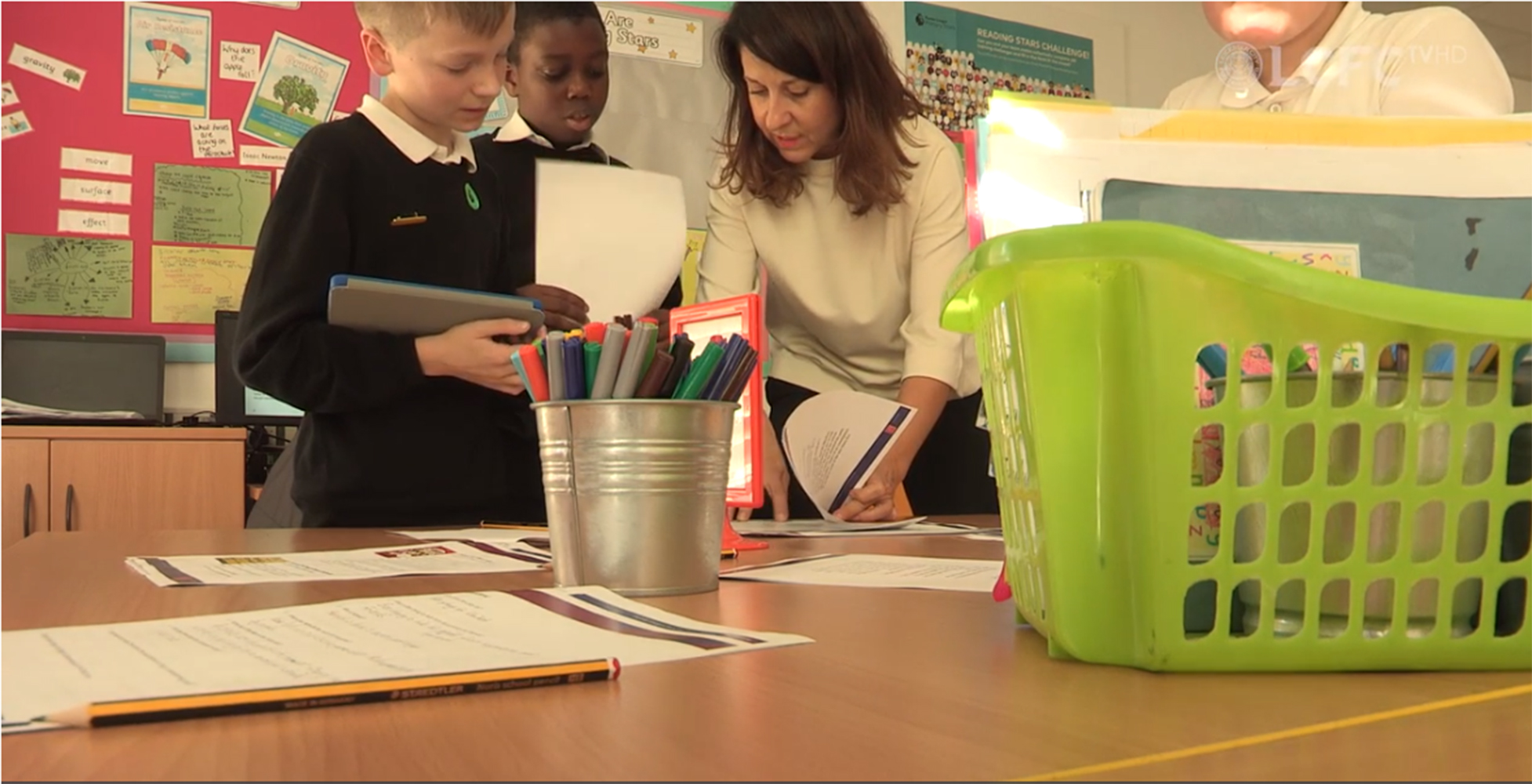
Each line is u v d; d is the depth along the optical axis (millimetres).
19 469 2334
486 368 1230
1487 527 339
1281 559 348
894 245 1577
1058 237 328
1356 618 332
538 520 1440
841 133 1515
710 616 468
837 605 506
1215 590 356
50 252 2746
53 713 263
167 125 2840
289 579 610
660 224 1521
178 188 2854
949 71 3389
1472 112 968
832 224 1585
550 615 431
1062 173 567
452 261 1412
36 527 2346
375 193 1339
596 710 284
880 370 1676
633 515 551
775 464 1247
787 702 293
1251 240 551
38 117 2734
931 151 1581
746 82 1502
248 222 2912
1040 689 311
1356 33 1006
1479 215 551
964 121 3414
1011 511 423
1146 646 332
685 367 571
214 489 2498
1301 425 347
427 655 344
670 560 554
